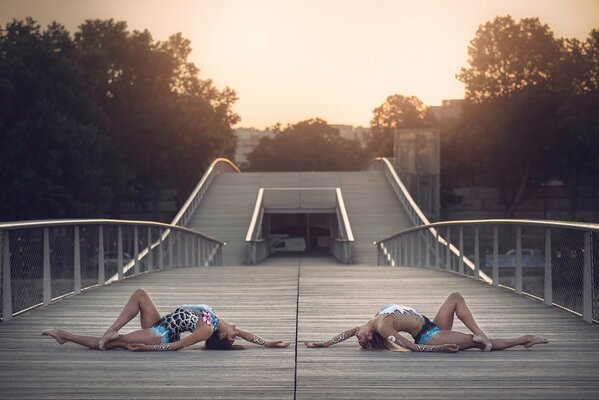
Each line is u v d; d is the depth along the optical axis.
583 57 66.12
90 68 59.97
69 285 13.67
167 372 7.68
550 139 69.06
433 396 6.77
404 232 27.64
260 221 44.38
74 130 49.28
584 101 65.69
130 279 17.17
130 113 65.19
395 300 13.50
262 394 6.83
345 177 54.62
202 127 67.56
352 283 16.16
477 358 8.35
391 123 112.00
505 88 71.25
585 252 10.88
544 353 8.65
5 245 10.92
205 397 6.73
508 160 68.62
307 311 12.17
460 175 72.69
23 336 9.73
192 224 45.69
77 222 13.80
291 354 8.58
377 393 6.87
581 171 69.69
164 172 69.88
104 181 57.38
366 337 8.70
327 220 60.44
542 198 71.19
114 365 8.00
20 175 47.81
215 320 8.78
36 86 49.75
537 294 13.16
